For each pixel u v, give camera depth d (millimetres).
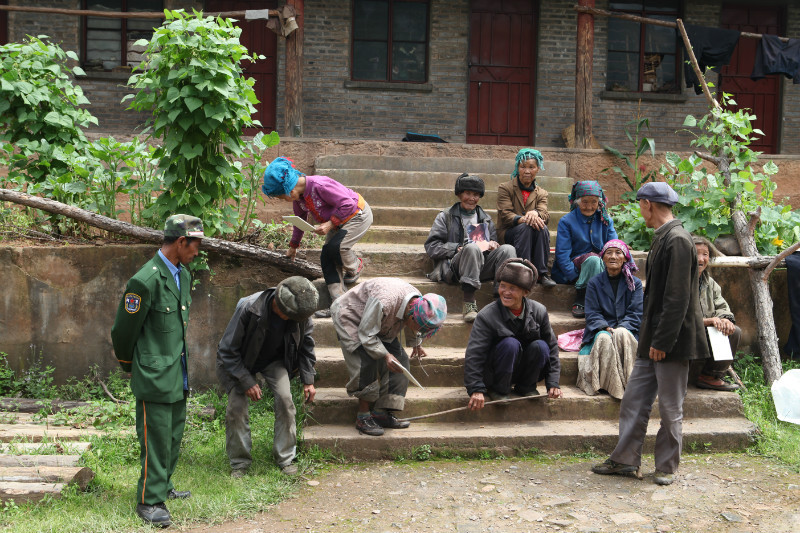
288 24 8742
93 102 11188
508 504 3857
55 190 5969
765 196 6922
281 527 3592
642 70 12062
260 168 6074
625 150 11938
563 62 11750
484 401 4781
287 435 4215
